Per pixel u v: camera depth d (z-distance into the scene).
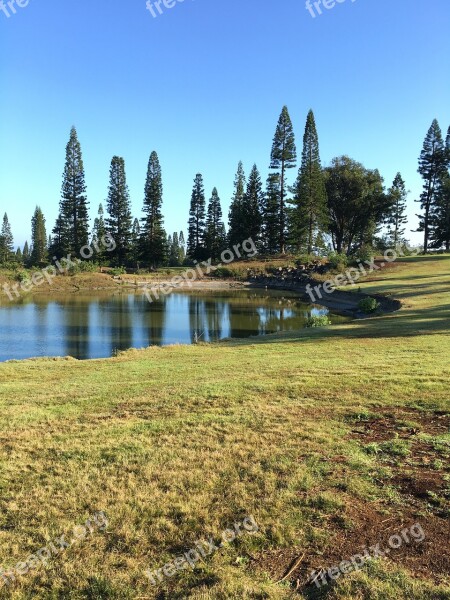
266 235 56.84
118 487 4.02
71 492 3.97
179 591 2.75
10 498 3.93
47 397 7.30
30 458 4.75
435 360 8.60
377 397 6.34
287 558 2.99
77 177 50.97
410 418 5.46
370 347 10.83
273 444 4.81
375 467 4.14
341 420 5.52
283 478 4.02
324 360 9.39
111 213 53.88
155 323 23.00
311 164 50.06
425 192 54.06
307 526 3.30
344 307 29.88
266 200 53.25
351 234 60.38
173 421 5.72
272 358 10.16
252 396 6.70
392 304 24.09
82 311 27.48
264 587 2.70
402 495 3.64
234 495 3.79
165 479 4.12
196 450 4.76
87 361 11.48
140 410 6.32
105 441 5.13
